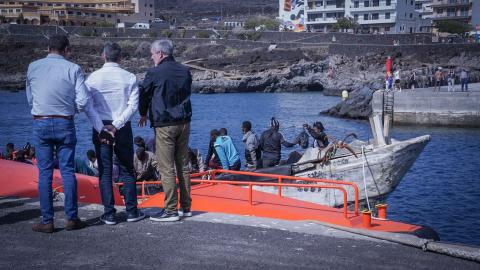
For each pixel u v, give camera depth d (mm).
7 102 79562
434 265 5699
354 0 135125
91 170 13328
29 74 6516
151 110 7027
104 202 7062
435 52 106750
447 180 26594
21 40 127500
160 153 7102
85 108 6633
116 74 6996
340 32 126375
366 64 109500
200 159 14266
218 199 9289
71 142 6648
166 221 7234
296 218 8250
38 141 6547
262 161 14930
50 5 162000
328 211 8594
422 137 14297
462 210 20938
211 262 5715
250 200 8914
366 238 6641
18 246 6148
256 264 5680
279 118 58312
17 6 150500
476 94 49438
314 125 14695
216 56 128625
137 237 6527
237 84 113188
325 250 6141
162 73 6867
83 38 132750
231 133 45750
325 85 106938
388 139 14562
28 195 9320
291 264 5688
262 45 129625
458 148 37594
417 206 21625
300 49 125875
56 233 6637
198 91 111125
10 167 10250
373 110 53062
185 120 7078
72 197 6727
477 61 102562
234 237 6574
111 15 161250
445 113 50438
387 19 131375
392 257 5930
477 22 128375
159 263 5676
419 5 155500
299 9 151500
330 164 14000
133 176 7242
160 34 138250
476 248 6023
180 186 7520
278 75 116625
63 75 6461
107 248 6117
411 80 63125
